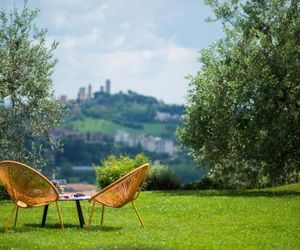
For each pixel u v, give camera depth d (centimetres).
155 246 1082
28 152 2177
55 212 1648
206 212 1589
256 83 2380
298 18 2377
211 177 3102
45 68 2159
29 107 2139
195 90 2734
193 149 2847
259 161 2573
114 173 2569
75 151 13500
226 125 2536
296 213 1538
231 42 2547
